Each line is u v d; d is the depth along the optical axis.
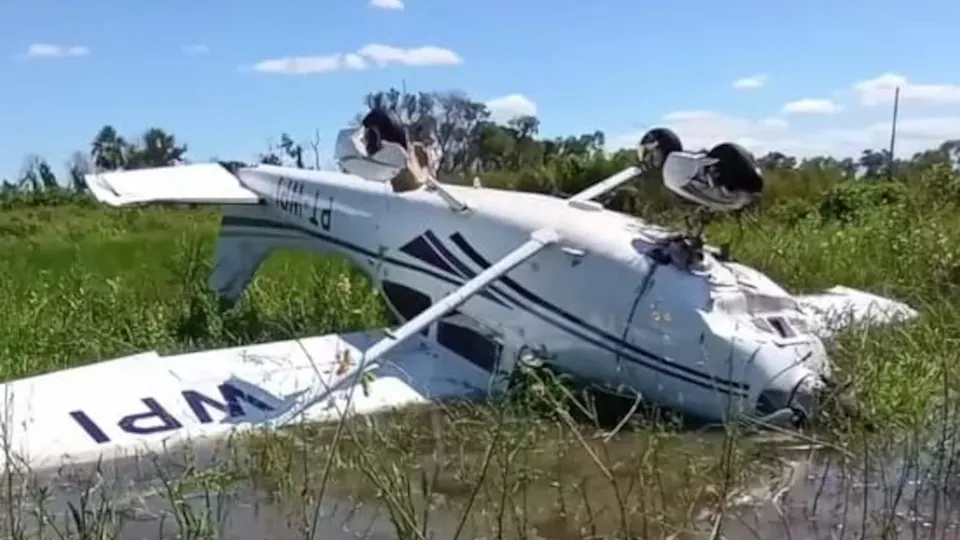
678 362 7.23
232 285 11.66
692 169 7.42
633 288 7.53
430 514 5.42
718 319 7.14
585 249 7.88
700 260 7.56
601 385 7.73
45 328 9.83
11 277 12.46
